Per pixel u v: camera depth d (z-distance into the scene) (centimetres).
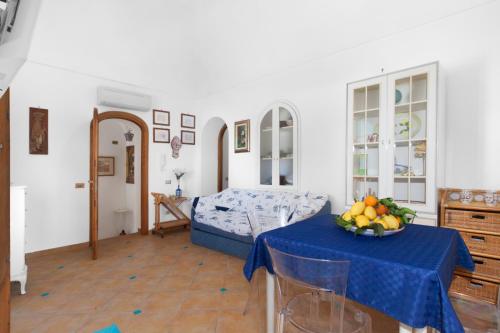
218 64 446
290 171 389
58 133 362
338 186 339
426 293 102
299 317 138
